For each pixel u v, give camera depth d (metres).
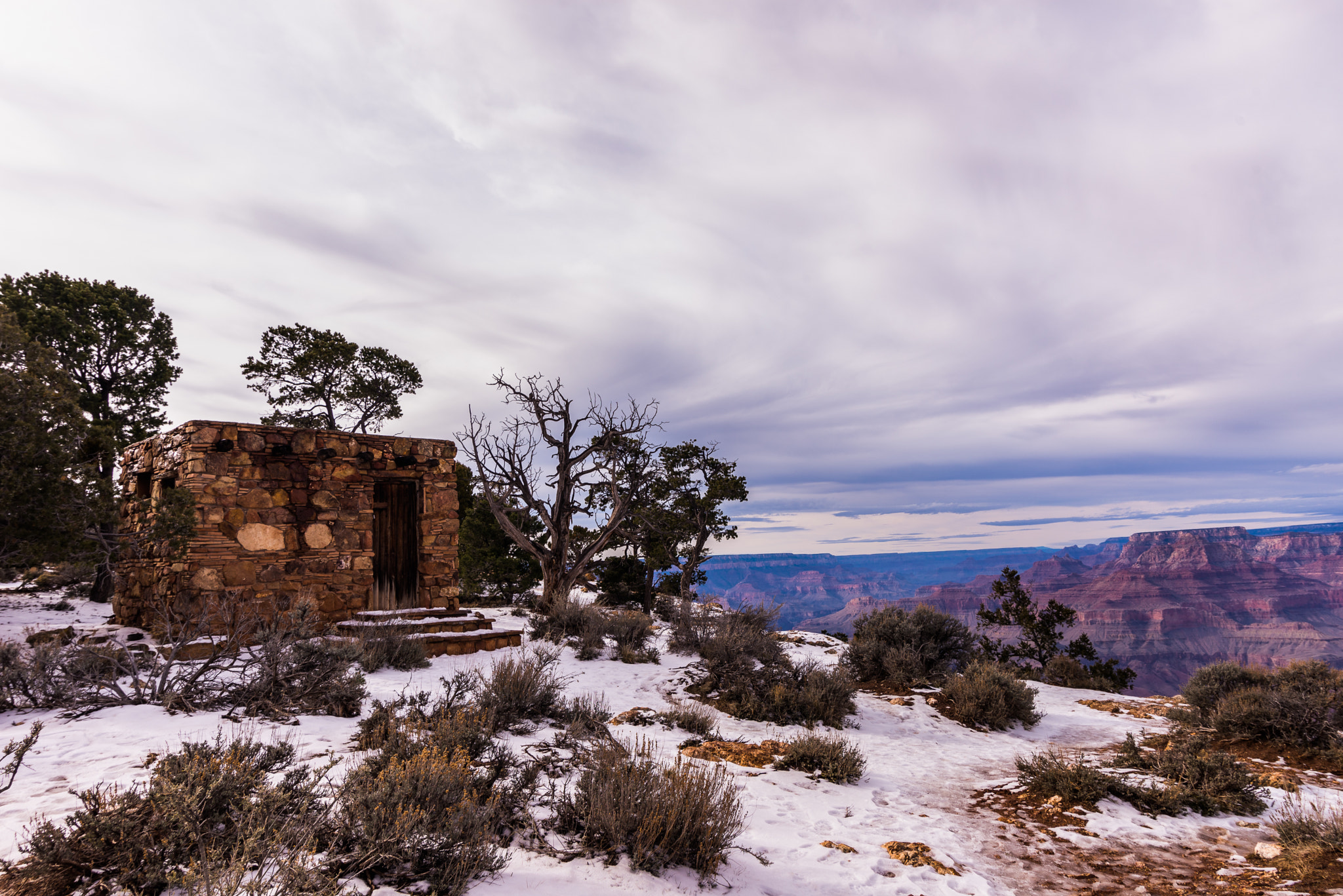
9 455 10.93
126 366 23.62
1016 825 6.50
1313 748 9.28
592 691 11.30
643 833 4.36
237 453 13.23
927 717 12.11
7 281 21.62
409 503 15.84
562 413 22.16
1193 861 5.52
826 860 5.20
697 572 37.47
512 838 4.48
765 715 10.87
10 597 19.48
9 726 6.43
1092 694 15.97
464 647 13.36
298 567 13.75
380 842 3.47
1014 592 22.94
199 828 3.35
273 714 7.11
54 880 3.02
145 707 7.21
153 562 13.66
